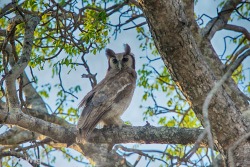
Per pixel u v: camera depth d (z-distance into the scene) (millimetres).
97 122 12039
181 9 8711
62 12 13859
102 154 13336
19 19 12172
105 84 12992
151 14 8633
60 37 13664
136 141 11188
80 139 10938
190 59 8867
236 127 9125
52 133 10859
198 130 10773
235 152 9234
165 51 8898
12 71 10562
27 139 13250
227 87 12352
